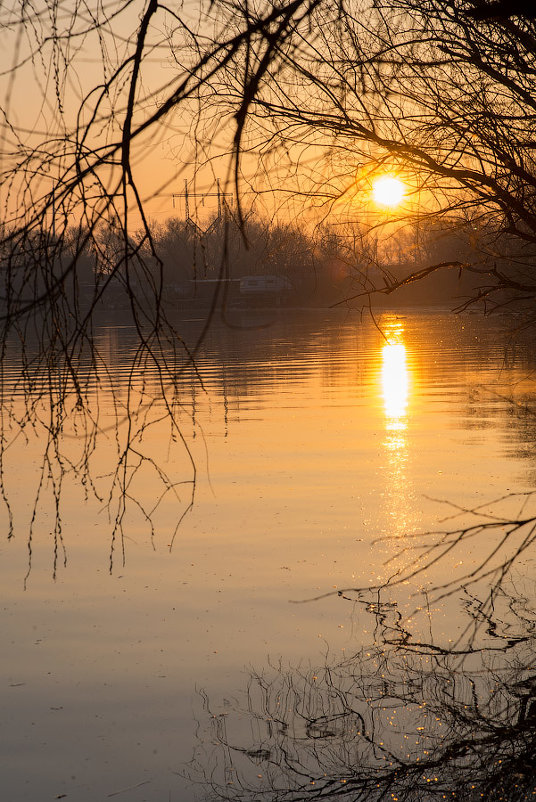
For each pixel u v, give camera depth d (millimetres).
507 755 9516
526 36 8359
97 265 4648
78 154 4465
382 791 9039
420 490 22891
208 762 9945
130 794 9398
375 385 47781
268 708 11062
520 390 41938
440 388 45031
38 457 28234
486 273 9969
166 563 17531
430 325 103250
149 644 13453
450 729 10172
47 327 5043
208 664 12656
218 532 19688
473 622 13492
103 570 17219
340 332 99312
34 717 11352
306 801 8945
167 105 3928
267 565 17172
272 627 13945
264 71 3711
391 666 12086
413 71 8695
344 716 10656
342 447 29578
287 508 21594
